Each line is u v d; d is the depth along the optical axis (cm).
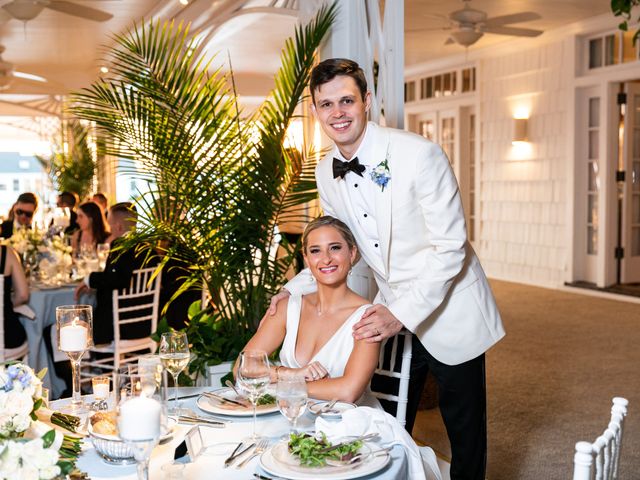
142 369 143
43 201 1283
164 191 355
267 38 951
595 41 900
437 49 1050
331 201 276
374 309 241
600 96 891
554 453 374
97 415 173
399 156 253
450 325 270
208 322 361
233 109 363
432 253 253
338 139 253
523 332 664
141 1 752
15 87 1195
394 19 345
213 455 174
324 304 252
